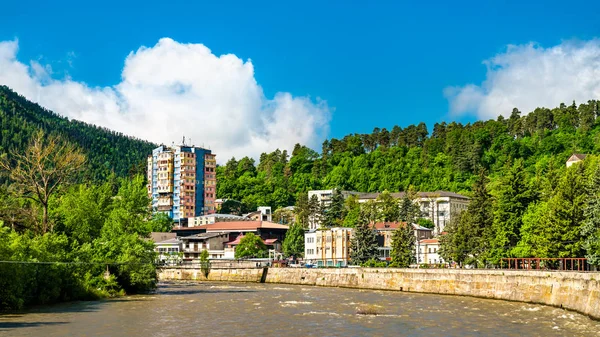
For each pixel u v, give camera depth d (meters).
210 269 184.38
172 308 96.38
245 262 194.12
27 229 112.62
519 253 123.56
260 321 81.62
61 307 95.56
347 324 79.00
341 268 153.38
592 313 84.31
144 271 121.81
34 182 114.19
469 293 121.69
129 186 139.88
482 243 138.62
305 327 76.25
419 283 133.38
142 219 137.50
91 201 126.56
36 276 96.31
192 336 69.06
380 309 96.75
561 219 110.62
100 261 116.12
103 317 83.88
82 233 121.38
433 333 71.50
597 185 110.12
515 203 129.00
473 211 148.50
